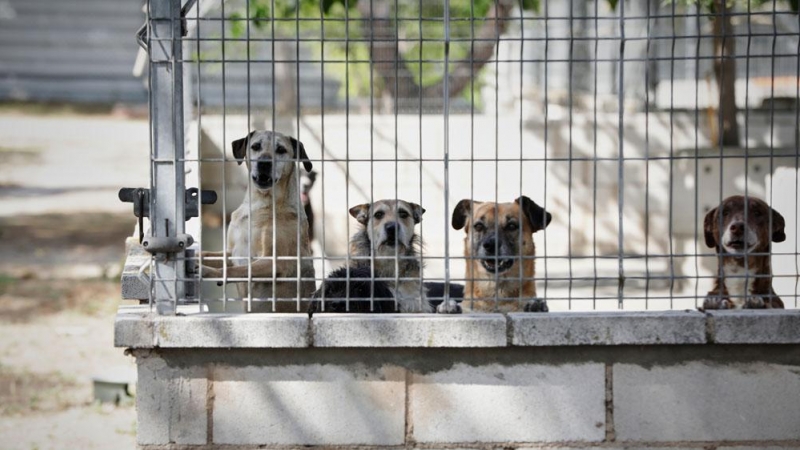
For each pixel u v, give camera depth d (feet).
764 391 22.85
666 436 22.88
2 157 108.99
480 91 68.44
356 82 68.85
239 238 30.50
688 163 56.65
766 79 62.80
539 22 64.69
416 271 30.81
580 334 22.35
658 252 57.88
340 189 58.39
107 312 57.41
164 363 22.53
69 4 140.46
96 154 111.45
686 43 57.36
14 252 73.26
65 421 38.83
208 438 22.67
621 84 22.08
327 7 56.08
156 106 22.72
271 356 22.61
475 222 28.94
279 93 71.97
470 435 22.80
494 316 22.56
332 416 22.72
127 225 83.41
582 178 58.59
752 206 27.78
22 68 140.67
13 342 50.90
